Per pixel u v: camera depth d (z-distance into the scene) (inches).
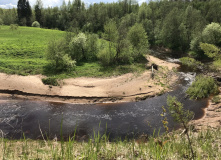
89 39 1467.8
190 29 2028.8
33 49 1472.7
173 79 1162.6
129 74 1165.7
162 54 1925.4
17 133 564.4
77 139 544.4
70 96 896.9
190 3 3181.6
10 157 202.4
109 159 199.2
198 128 542.0
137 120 685.3
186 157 204.7
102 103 866.8
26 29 2502.5
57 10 3969.0
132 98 905.5
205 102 835.4
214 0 2819.9
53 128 615.2
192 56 1701.5
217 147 279.6
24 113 728.3
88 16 3454.7
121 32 1373.0
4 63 1168.2
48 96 895.7
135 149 223.9
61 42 1258.0
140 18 2805.1
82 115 732.7
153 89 990.4
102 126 638.5
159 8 3070.9
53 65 1213.7
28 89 927.0
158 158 171.3
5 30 2288.4
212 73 1224.2
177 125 617.9
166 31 2071.9
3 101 832.9
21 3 3516.2
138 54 1567.4
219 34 1582.2
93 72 1173.1
